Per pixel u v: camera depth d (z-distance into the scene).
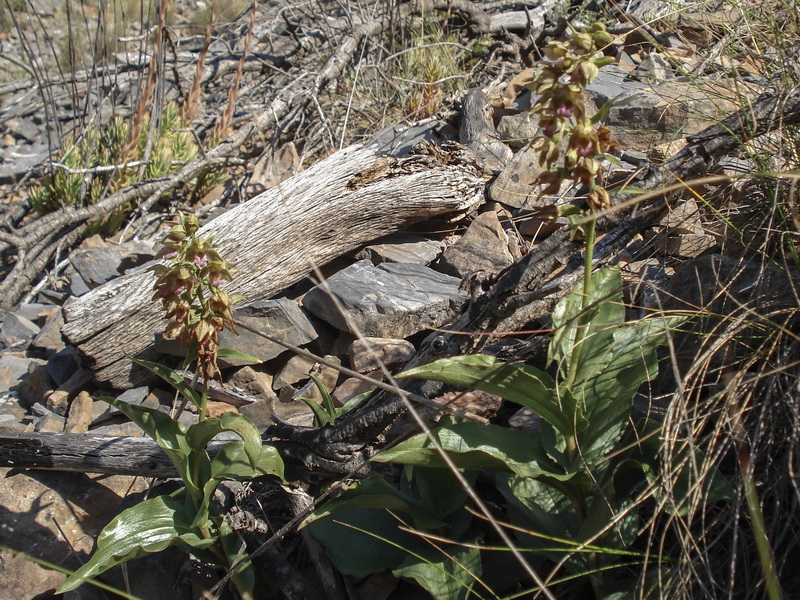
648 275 3.12
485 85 5.94
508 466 2.17
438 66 6.22
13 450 3.13
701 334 2.21
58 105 7.54
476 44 6.78
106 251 5.08
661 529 2.25
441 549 2.38
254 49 7.96
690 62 4.50
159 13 6.67
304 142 6.25
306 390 3.74
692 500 1.99
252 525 2.73
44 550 3.03
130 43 8.52
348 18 7.08
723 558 2.12
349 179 4.21
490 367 2.04
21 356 4.66
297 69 7.46
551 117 1.87
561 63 1.85
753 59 3.17
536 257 2.44
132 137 6.18
